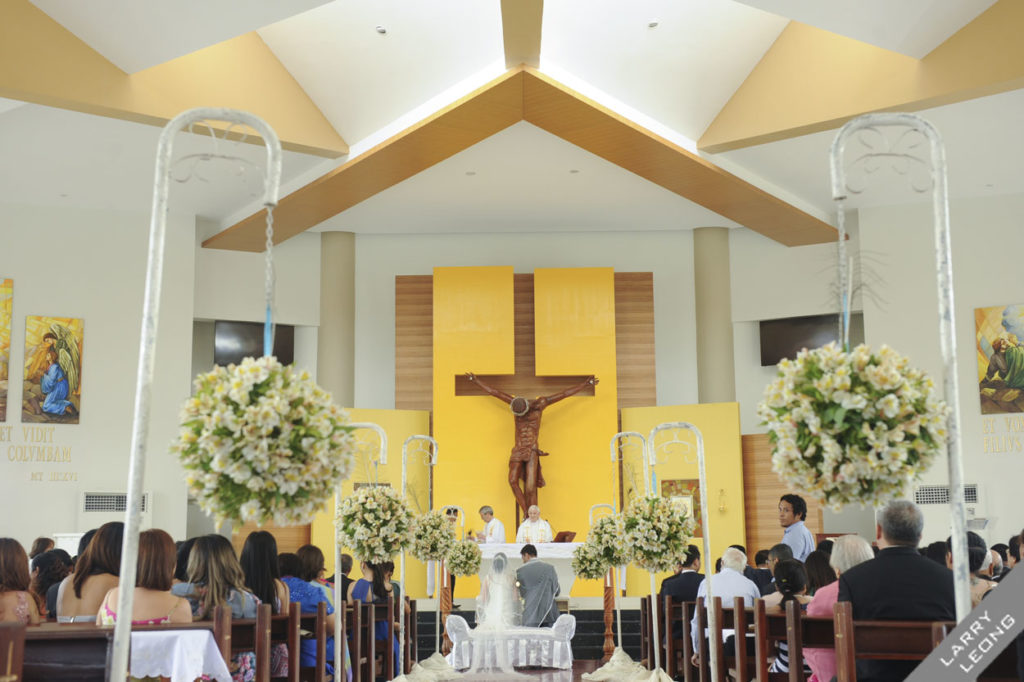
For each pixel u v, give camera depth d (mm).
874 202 15250
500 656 11594
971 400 14562
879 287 15203
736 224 17719
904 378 3854
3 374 14102
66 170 13570
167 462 14945
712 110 13383
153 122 11539
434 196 16266
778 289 17281
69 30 10461
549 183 15820
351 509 8734
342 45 12500
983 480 14336
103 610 4895
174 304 15469
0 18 9961
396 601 9320
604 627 14078
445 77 13000
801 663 4965
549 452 16953
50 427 14297
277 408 3764
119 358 14883
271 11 10242
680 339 17906
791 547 9227
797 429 3883
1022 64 10422
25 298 14406
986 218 14836
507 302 17406
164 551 4949
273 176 4133
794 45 12445
